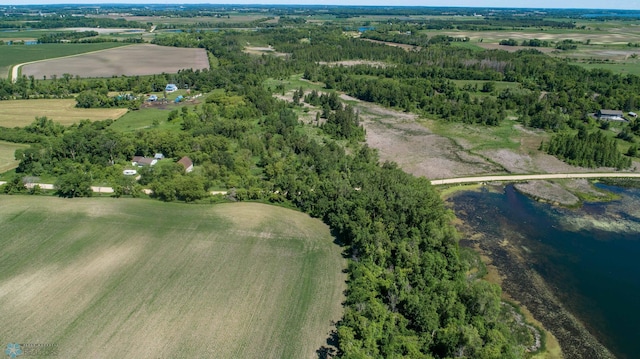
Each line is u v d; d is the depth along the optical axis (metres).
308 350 63.84
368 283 72.81
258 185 118.06
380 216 92.31
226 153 132.38
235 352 63.34
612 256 92.12
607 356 66.38
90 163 130.62
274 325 68.50
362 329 61.62
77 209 103.88
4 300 73.31
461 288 71.25
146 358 62.09
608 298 79.19
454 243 86.38
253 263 84.38
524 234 100.75
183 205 107.69
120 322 68.75
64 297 74.19
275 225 98.81
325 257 86.88
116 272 81.00
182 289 76.50
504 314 74.25
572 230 102.69
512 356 56.94
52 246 88.75
